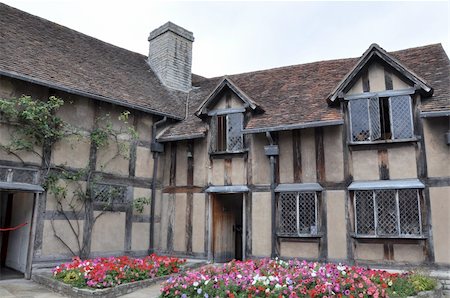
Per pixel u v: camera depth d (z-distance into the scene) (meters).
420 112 7.97
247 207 9.79
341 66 11.22
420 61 9.80
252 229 9.62
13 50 8.91
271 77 12.05
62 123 9.00
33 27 10.69
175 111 11.70
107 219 9.80
